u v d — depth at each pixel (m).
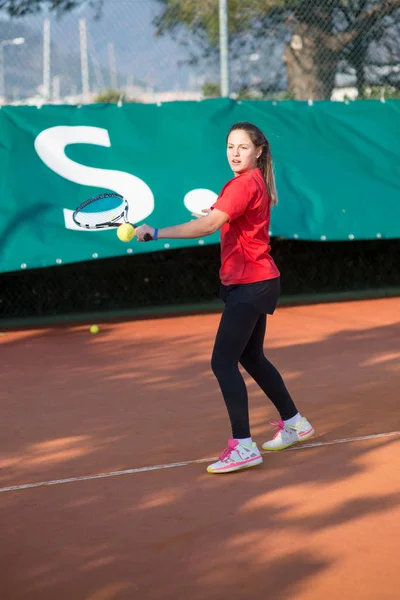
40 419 9.86
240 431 7.73
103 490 7.32
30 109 17.81
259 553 5.91
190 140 18.53
